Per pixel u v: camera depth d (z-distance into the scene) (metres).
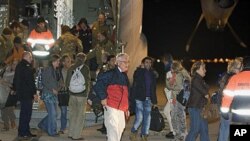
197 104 9.53
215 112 9.47
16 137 11.42
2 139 11.16
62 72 11.73
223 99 8.22
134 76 10.87
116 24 13.53
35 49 13.62
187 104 9.70
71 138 11.28
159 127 11.13
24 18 17.80
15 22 13.80
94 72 13.41
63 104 11.77
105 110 8.70
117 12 13.44
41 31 13.70
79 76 11.12
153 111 11.17
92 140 11.25
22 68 11.06
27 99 11.09
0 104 12.07
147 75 10.78
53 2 18.28
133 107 10.91
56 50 13.62
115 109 8.62
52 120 11.55
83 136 11.73
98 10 18.91
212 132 12.55
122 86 8.69
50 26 18.22
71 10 18.95
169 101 11.46
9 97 11.88
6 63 12.87
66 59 11.79
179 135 10.75
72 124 11.23
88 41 14.89
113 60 11.18
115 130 8.62
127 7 13.36
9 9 17.36
